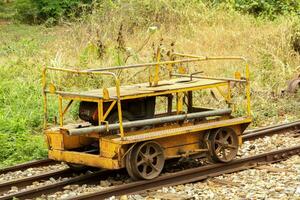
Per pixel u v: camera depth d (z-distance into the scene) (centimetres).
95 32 2291
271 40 2383
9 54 2208
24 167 1260
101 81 1812
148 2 2553
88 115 1171
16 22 3275
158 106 1703
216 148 1215
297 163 1252
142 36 2341
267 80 2059
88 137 1195
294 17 2545
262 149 1380
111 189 1052
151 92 1133
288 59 2278
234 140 1240
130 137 1093
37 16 3294
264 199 1023
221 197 1049
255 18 2798
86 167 1220
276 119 1691
